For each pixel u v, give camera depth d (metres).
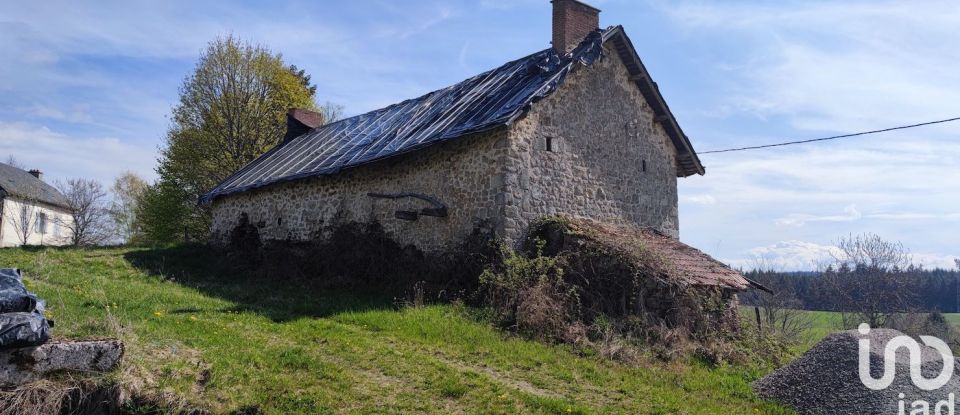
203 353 7.16
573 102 13.53
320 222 15.69
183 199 26.78
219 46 26.52
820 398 7.47
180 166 26.45
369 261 13.95
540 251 11.61
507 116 11.79
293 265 15.12
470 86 15.59
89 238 32.44
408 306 10.95
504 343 9.06
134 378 6.01
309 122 22.56
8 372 5.63
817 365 7.91
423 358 7.98
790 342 12.53
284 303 11.31
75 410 5.75
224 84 26.33
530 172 12.37
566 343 9.48
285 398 6.31
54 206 33.56
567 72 13.02
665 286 11.02
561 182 12.96
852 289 22.98
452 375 7.39
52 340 6.06
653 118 15.52
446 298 11.61
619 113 14.61
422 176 13.62
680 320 10.66
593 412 6.65
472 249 12.09
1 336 5.57
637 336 10.08
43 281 11.05
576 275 11.33
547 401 6.76
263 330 8.92
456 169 12.92
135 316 8.55
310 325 9.37
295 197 16.66
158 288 11.77
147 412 5.84
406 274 13.04
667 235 14.59
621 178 14.38
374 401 6.49
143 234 32.16
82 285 10.95
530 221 12.21
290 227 16.58
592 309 10.68
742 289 11.98
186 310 9.71
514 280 10.91
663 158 15.66
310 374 7.02
